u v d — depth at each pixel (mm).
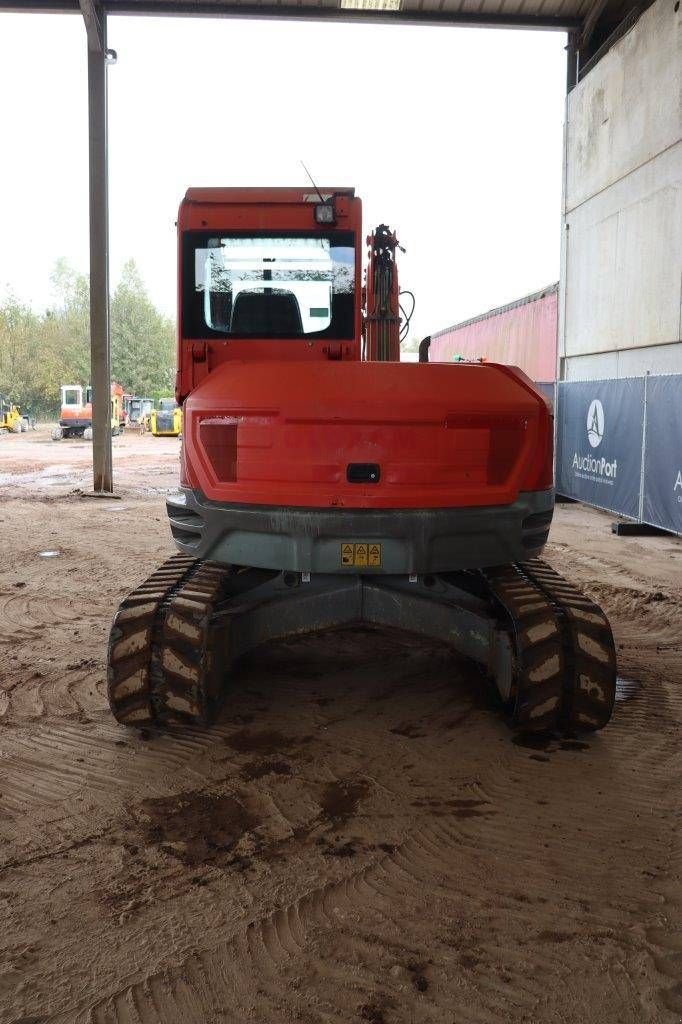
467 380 4125
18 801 3566
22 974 2471
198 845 3209
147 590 4512
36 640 6000
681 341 11023
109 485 14977
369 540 4004
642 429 10562
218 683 4250
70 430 36438
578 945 2621
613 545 9836
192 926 2701
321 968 2510
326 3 13375
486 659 4371
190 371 4859
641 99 11828
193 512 4234
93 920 2729
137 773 3844
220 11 13266
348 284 4809
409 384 4043
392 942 2631
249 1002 2371
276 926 2705
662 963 2539
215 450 4137
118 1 13227
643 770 3889
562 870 3051
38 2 13203
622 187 12562
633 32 11992
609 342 13227
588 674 4062
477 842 3248
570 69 14438
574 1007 2357
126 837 3264
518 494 4141
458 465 4031
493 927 2711
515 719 4156
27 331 70125
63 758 4000
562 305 15250
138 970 2492
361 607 4336
